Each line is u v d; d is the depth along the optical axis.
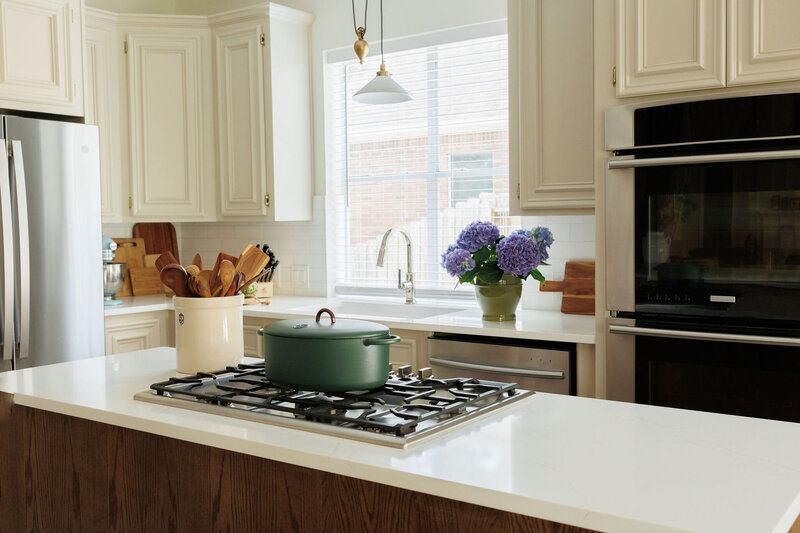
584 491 1.07
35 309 3.29
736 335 2.43
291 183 4.27
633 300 2.67
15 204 3.20
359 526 1.30
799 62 2.33
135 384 1.89
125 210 4.27
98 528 1.75
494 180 3.86
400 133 4.18
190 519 1.57
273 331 1.62
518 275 3.16
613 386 2.72
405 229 4.20
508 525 1.12
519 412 1.55
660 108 2.56
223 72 4.25
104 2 4.56
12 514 1.96
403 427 1.32
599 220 2.77
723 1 2.44
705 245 2.51
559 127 3.16
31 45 3.42
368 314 4.11
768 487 1.08
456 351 3.15
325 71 4.37
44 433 1.85
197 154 4.32
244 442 1.35
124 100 4.22
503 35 3.76
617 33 2.65
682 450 1.27
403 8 4.03
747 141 2.42
